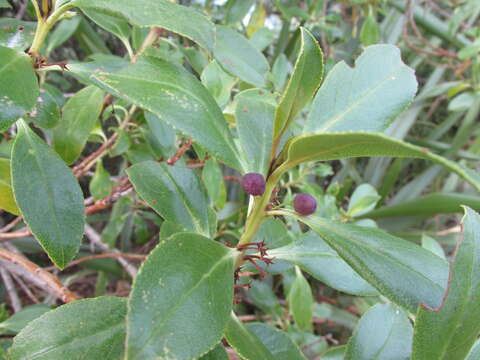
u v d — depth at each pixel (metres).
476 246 0.12
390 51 0.14
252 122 0.14
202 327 0.09
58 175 0.13
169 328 0.09
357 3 0.43
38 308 0.23
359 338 0.15
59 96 0.24
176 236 0.11
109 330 0.12
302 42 0.10
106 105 0.28
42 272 0.18
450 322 0.11
